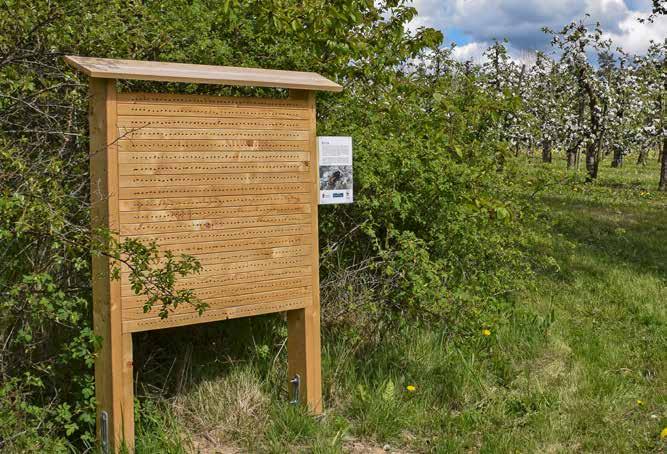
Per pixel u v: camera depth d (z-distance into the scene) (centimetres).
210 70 411
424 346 543
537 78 2792
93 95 374
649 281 859
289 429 433
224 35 546
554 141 2773
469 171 553
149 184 380
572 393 518
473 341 560
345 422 450
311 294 441
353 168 532
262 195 418
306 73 450
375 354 529
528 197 714
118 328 373
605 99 2575
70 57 378
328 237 566
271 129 419
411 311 548
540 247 980
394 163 535
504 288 616
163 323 387
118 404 376
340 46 554
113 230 358
